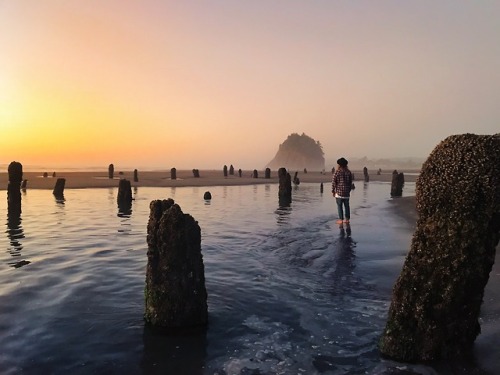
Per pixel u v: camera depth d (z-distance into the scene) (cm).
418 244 439
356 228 1385
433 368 414
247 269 832
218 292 677
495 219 407
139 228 1403
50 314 566
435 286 422
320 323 544
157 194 3077
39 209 2023
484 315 536
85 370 416
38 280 732
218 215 1805
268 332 516
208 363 437
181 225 542
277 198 2792
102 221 1584
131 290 681
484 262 412
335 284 720
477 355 433
